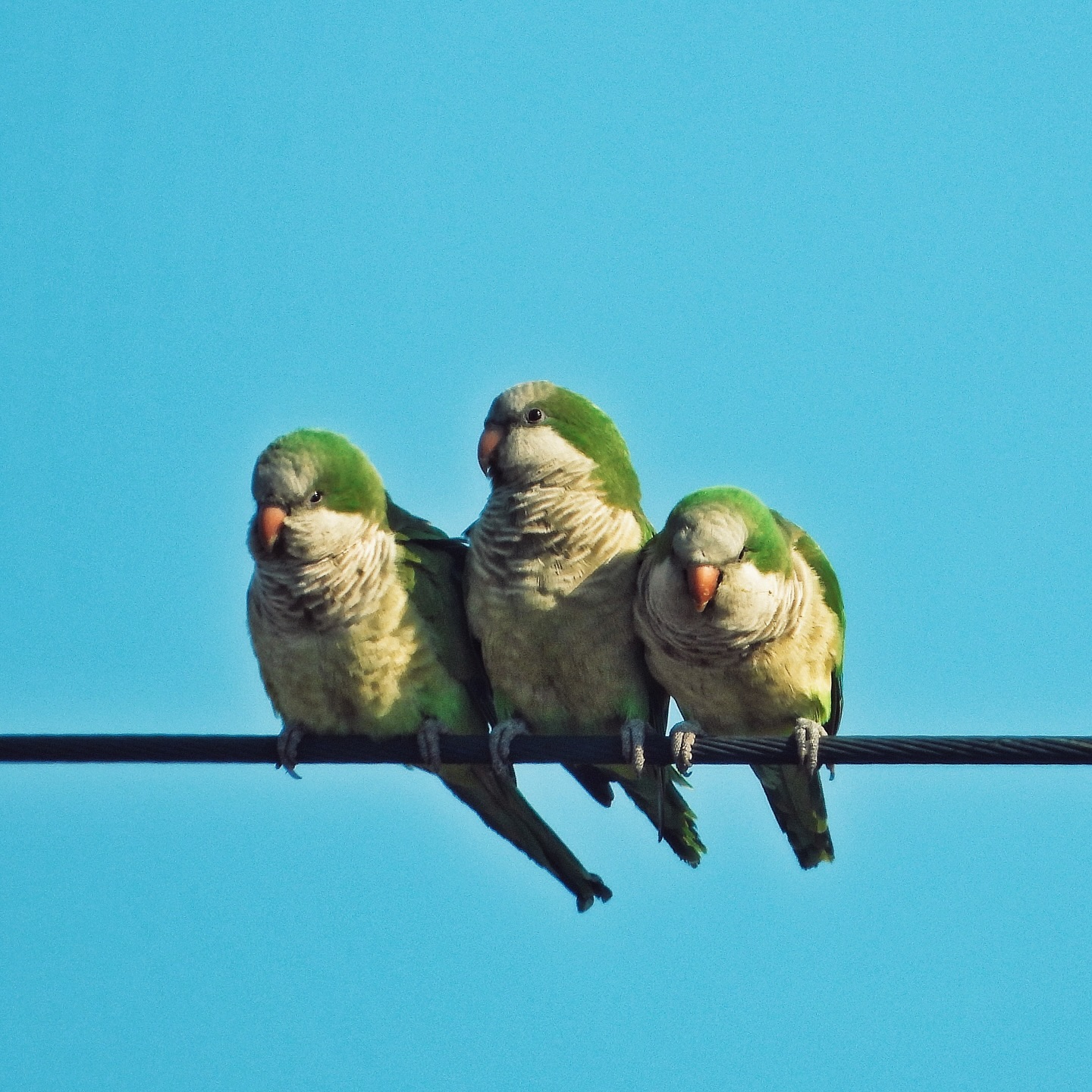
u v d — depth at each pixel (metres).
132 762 11.73
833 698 14.07
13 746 11.54
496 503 13.64
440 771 13.97
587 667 13.48
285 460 12.94
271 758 13.10
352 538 12.99
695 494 13.25
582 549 13.41
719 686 13.38
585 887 14.35
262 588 13.17
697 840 14.30
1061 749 11.11
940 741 11.37
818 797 14.02
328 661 13.08
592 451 13.65
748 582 12.87
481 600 13.48
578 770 14.32
